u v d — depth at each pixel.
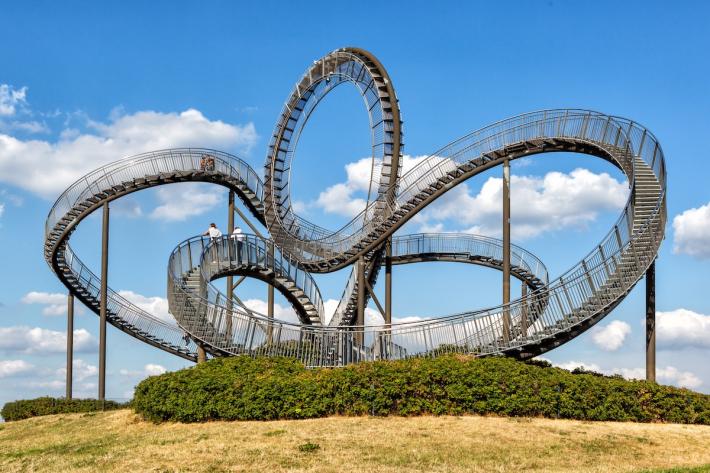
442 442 22.66
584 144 34.59
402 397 26.22
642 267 29.62
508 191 35.62
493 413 26.16
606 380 27.23
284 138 47.12
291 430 24.23
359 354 33.12
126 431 26.92
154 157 43.09
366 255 40.38
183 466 20.97
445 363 27.36
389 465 20.53
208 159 44.44
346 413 26.27
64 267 42.56
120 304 42.72
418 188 37.91
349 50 42.69
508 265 34.47
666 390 27.25
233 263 40.94
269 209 46.59
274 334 34.06
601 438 23.50
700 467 19.97
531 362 31.38
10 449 26.48
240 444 22.91
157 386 27.72
